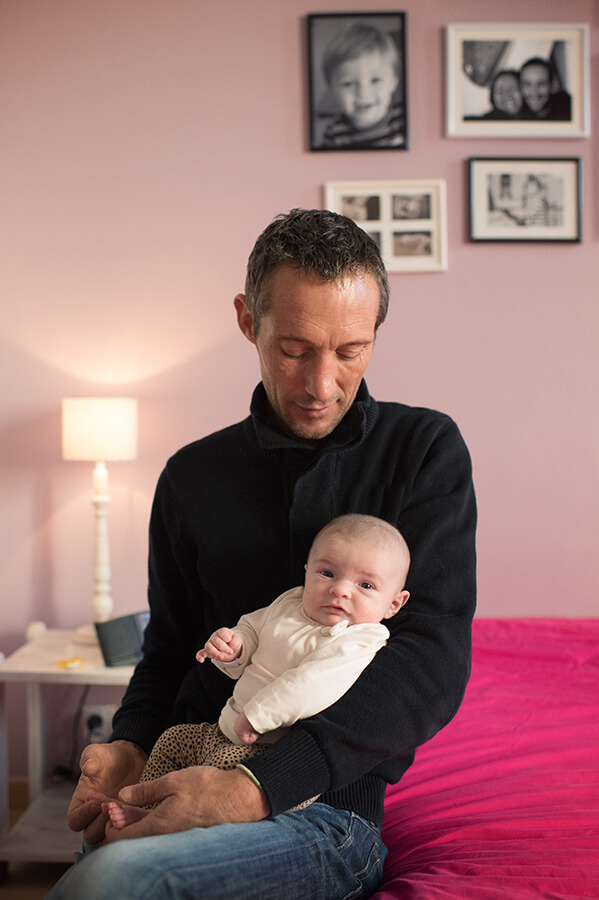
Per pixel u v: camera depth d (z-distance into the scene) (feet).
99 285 9.45
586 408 9.48
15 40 9.30
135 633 7.82
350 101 9.30
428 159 9.37
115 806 3.21
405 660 3.39
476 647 7.98
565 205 9.37
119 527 9.48
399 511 3.97
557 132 9.32
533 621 8.59
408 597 3.80
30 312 9.45
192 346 9.45
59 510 9.50
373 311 3.67
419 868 3.81
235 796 3.07
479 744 5.48
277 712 3.28
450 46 9.24
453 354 9.45
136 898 2.66
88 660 7.93
